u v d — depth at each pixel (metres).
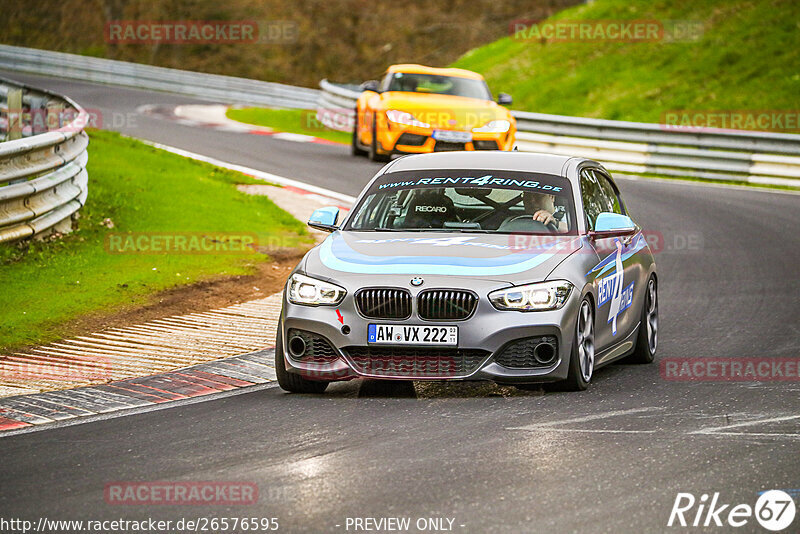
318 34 198.50
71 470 20.03
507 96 74.69
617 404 25.20
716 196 71.75
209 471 19.83
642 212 63.69
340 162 77.44
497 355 25.20
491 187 29.53
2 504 18.06
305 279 26.28
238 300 39.09
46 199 43.25
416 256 26.31
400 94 75.12
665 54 125.56
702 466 19.95
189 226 49.94
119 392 26.77
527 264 26.09
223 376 28.69
